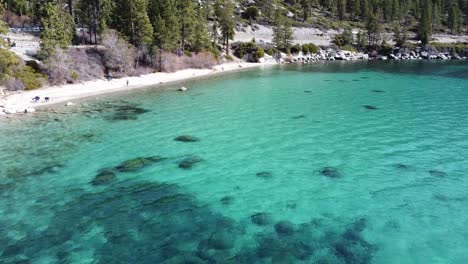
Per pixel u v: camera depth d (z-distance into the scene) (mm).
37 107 45625
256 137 33031
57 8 75312
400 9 179875
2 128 36562
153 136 33781
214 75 81812
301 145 30578
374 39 141750
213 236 17578
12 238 17641
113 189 23031
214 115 41469
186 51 94500
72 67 62750
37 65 59438
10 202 21422
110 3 87562
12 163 27484
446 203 20266
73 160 28047
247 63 109250
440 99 48125
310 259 15648
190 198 21656
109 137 33625
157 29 79688
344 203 20562
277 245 16719
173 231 18109
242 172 25234
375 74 79812
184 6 91062
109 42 70250
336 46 134750
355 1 185250
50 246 16938
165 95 54844
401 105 45125
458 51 127938
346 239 17094
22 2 105938
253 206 20484
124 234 17891
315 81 69812
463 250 16156
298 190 22328
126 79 68188
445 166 25312
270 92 57188
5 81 51594
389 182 23078
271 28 153500
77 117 41000
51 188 23266
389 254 15922
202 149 29984
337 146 30109
